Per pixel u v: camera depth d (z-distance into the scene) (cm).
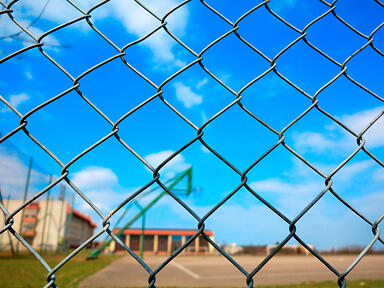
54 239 2055
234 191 97
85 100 99
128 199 90
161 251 3703
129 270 1130
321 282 812
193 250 3544
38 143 92
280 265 1462
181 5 113
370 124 118
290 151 107
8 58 96
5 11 100
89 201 88
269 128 109
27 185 1442
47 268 79
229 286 764
